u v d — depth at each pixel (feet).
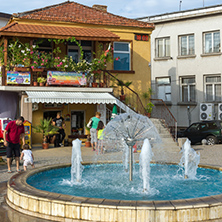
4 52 54.54
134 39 69.05
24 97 54.60
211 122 67.72
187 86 88.07
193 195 22.20
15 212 19.40
